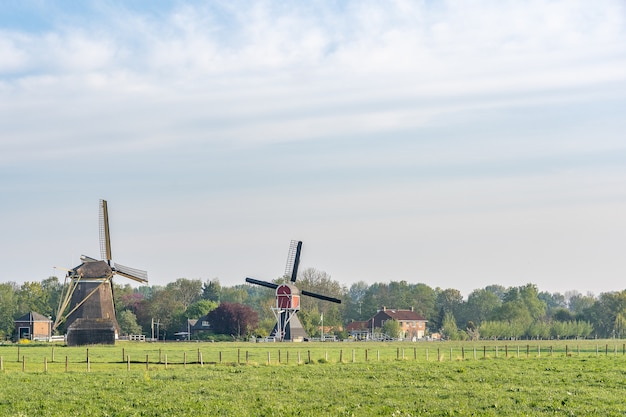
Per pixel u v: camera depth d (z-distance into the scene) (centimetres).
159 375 6353
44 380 5994
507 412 4319
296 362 8100
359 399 4853
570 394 5031
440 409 4422
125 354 9631
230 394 5091
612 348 12425
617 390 5322
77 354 9588
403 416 4188
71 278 13238
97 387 5516
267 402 4725
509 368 7031
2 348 11388
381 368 6975
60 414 4281
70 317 13050
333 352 10631
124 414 4288
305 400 4819
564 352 10688
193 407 4509
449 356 9381
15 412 4388
